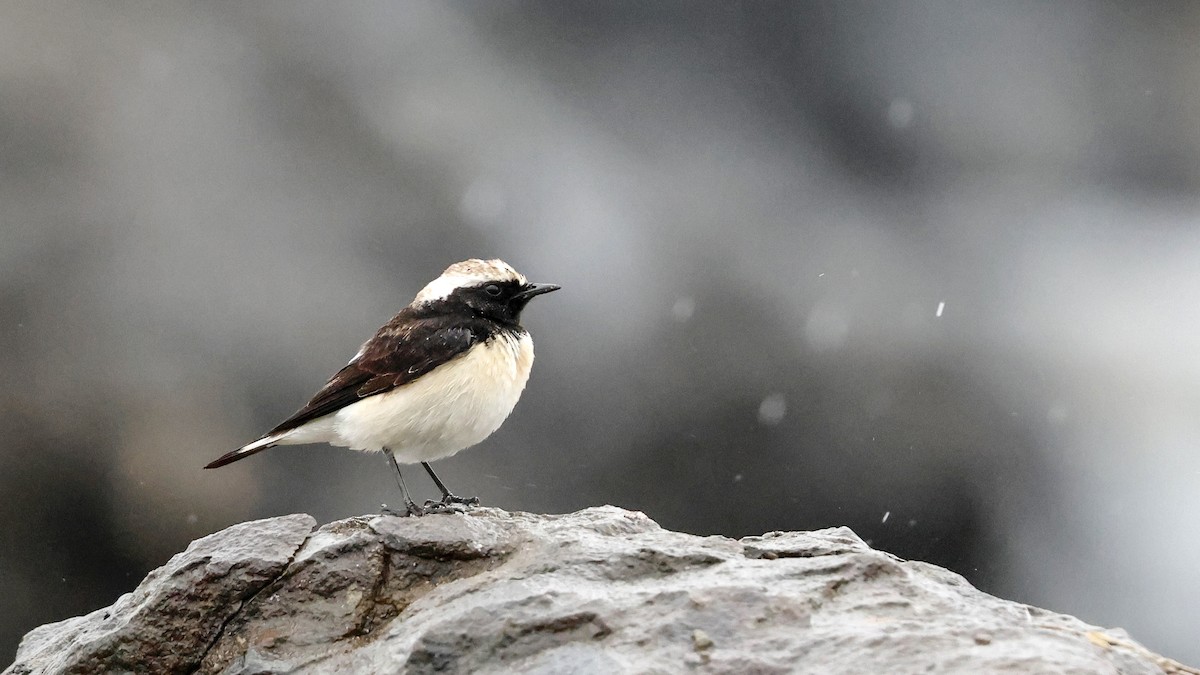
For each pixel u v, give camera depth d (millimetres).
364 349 9062
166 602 7234
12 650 15117
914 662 5801
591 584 7012
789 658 5984
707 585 6711
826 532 8312
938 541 16203
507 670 6316
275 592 7320
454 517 7840
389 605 7348
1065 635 6113
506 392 8953
